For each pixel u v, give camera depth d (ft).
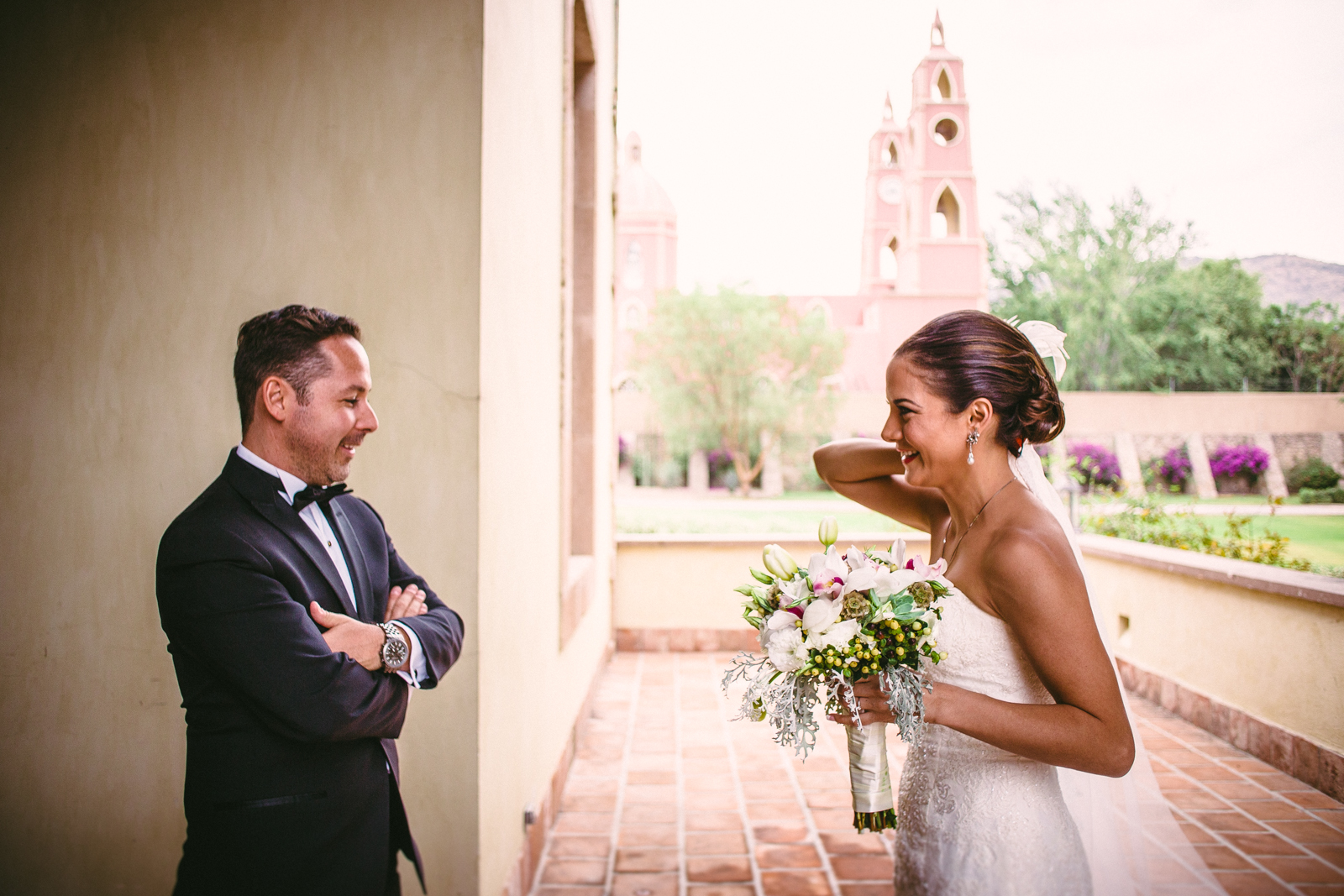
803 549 22.54
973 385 4.78
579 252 17.19
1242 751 14.64
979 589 4.81
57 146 7.63
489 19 7.54
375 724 4.85
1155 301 120.78
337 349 5.18
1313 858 10.66
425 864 7.29
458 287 7.38
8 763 7.73
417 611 5.70
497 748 8.07
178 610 4.66
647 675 19.93
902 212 146.20
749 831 11.53
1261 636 14.29
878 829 4.89
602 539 19.53
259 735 4.78
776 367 113.09
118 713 7.65
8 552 7.71
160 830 7.64
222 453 7.57
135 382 7.60
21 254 7.69
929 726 5.13
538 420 10.37
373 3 7.44
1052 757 4.29
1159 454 108.17
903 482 6.73
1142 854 5.52
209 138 7.51
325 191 7.45
